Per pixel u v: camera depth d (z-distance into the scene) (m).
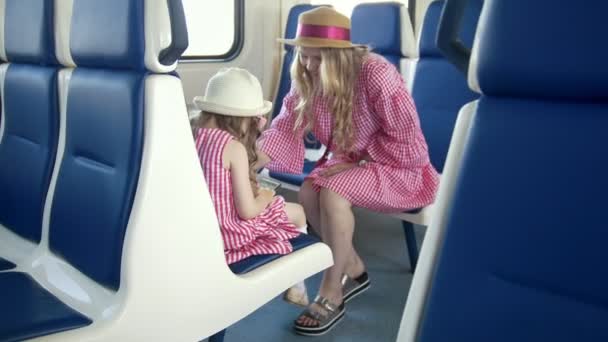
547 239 0.66
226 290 1.31
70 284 1.31
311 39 1.86
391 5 2.63
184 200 1.20
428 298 0.76
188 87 2.76
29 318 1.17
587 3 0.61
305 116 2.03
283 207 1.67
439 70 2.45
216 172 1.46
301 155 2.17
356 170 1.98
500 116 0.70
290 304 2.13
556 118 0.66
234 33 2.95
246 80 1.55
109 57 1.20
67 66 1.51
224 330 1.42
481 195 0.71
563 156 0.65
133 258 1.14
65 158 1.44
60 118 1.50
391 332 1.96
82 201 1.32
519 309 0.68
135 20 1.12
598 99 0.63
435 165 2.46
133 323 1.17
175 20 1.10
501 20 0.67
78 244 1.32
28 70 1.64
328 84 1.87
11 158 1.71
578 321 0.64
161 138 1.14
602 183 0.62
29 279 1.40
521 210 0.68
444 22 0.78
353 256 2.16
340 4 3.15
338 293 1.98
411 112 1.91
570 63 0.62
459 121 0.76
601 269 0.62
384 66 1.91
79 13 1.32
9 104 1.75
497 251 0.70
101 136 1.26
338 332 1.95
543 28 0.64
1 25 1.76
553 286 0.66
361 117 1.98
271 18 3.08
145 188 1.14
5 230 1.69
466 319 0.72
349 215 1.95
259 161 2.09
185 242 1.21
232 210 1.49
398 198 2.00
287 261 1.46
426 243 0.78
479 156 0.71
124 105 1.16
